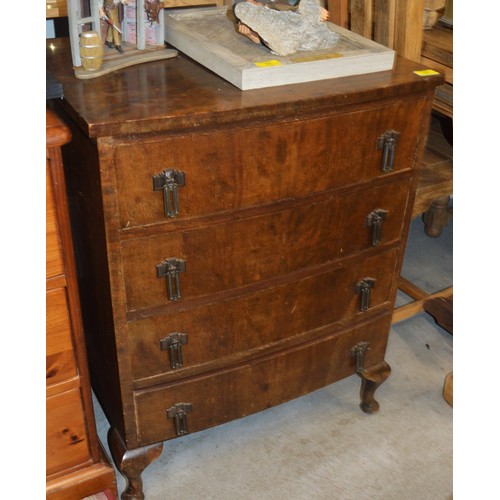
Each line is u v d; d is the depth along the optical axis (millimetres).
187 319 1299
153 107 1086
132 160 1071
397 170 1368
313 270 1389
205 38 1331
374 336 1613
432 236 2547
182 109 1079
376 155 1313
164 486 1553
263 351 1438
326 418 1753
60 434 1334
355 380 1889
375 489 1551
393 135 1304
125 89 1173
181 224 1174
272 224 1269
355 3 1606
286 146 1189
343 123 1229
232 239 1244
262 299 1358
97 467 1416
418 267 2404
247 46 1314
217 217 1201
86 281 1381
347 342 1566
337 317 1506
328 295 1453
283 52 1239
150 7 1316
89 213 1201
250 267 1301
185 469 1598
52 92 1040
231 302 1324
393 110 1276
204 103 1108
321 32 1294
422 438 1696
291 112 1147
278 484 1562
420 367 1942
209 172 1145
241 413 1505
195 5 1623
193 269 1239
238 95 1152
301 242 1330
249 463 1616
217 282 1281
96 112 1056
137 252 1168
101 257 1199
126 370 1299
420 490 1550
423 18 1669
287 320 1427
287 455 1640
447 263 2436
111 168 1062
